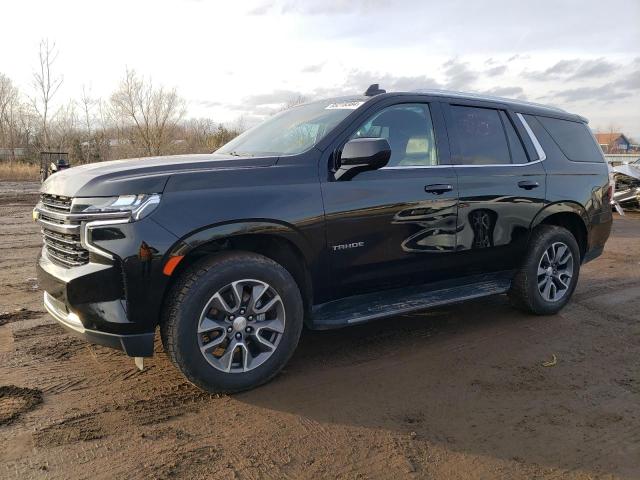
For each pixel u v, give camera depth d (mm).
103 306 3033
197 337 3166
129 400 3279
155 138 29797
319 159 3660
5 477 2498
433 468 2676
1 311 4898
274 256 3639
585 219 5270
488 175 4461
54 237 3350
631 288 6191
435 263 4223
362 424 3072
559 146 5160
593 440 2943
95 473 2549
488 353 4152
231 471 2604
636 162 15469
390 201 3865
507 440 2932
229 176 3314
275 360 3475
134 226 2990
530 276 4840
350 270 3775
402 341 4383
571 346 4324
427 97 4324
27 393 3314
